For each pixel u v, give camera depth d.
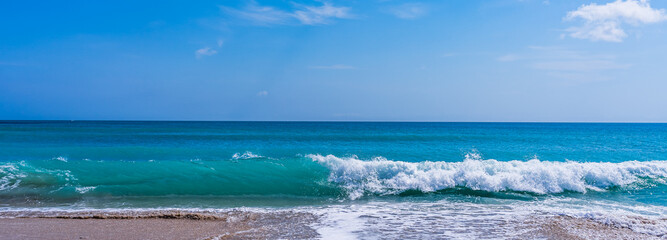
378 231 7.23
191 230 7.18
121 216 8.05
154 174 12.59
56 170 12.57
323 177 12.74
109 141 27.27
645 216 8.43
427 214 8.70
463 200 10.41
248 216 8.28
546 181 11.80
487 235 6.98
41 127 49.94
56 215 8.12
